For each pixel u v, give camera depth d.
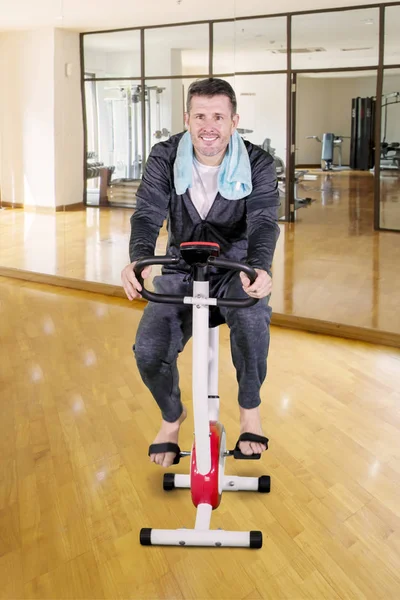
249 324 2.06
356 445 2.81
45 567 2.03
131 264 1.87
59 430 2.97
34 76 5.37
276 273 4.82
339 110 11.94
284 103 4.95
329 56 4.96
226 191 2.00
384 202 5.52
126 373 3.66
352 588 1.93
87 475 2.59
